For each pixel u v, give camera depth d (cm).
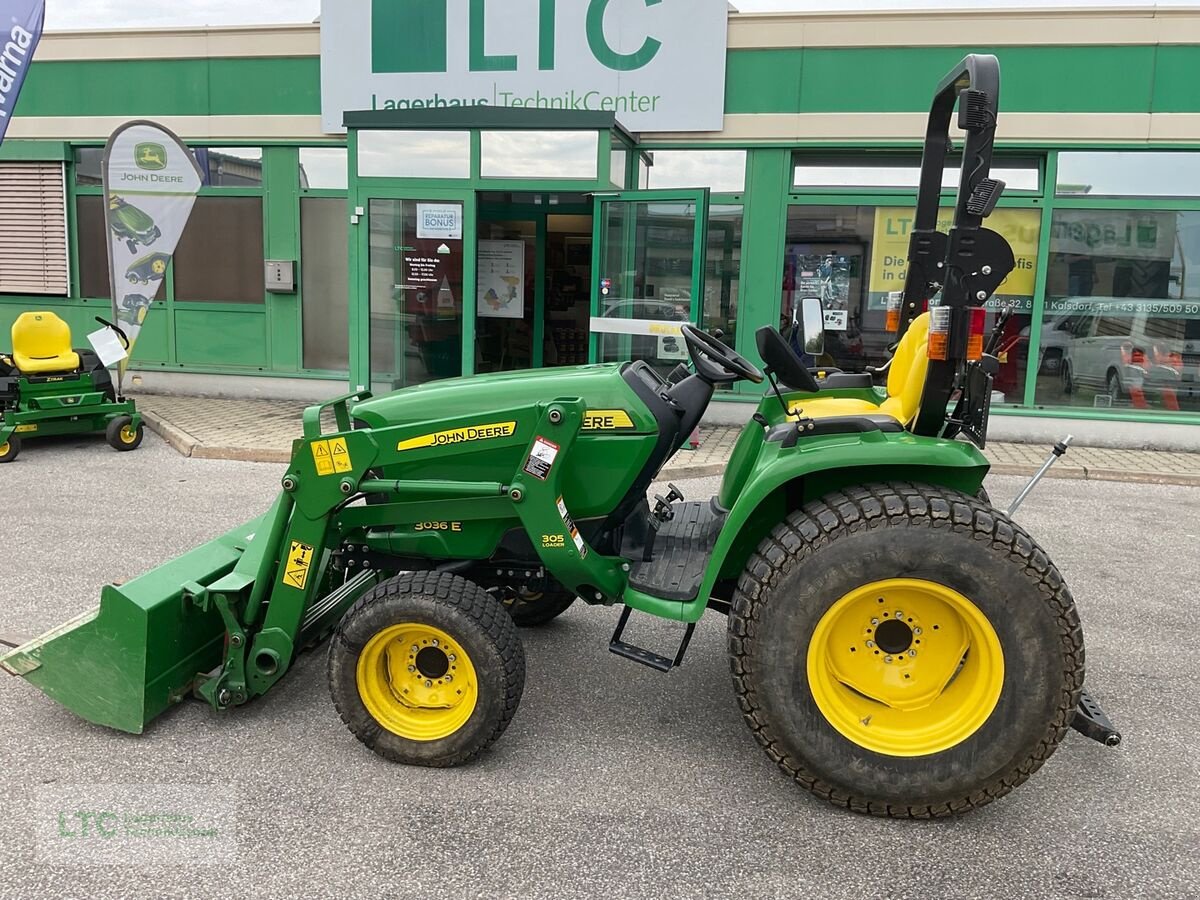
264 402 1061
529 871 255
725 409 962
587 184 868
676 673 394
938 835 276
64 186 1077
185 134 1036
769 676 281
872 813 284
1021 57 860
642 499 360
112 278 900
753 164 923
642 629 443
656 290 852
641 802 292
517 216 1079
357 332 941
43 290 1106
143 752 317
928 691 288
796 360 314
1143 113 850
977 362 298
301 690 369
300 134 1011
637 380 340
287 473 321
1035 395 919
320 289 1048
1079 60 852
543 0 923
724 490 381
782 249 932
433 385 362
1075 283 898
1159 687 382
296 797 291
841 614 282
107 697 324
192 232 1064
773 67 901
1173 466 806
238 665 334
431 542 341
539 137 870
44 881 248
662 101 922
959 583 271
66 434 893
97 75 1041
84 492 680
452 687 313
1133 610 471
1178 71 840
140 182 888
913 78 880
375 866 256
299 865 256
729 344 957
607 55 923
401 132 897
